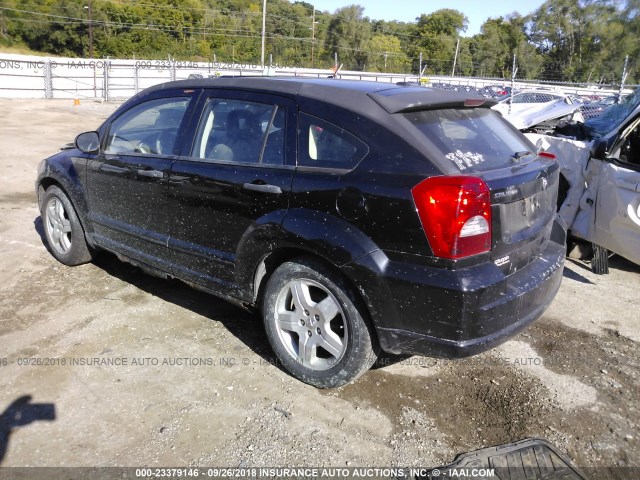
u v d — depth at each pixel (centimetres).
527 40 7238
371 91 325
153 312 423
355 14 7619
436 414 318
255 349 378
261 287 358
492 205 285
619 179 500
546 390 345
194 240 379
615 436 305
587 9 6356
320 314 323
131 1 7131
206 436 293
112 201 436
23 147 1153
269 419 307
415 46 8106
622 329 433
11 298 436
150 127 414
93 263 514
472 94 365
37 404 311
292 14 8450
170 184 383
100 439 287
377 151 298
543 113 1119
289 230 316
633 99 641
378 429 303
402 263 287
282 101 342
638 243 489
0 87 2814
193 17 7288
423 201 277
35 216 655
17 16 6275
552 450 290
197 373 347
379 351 322
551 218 354
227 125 366
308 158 323
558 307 469
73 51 6588
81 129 1548
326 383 328
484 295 279
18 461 269
